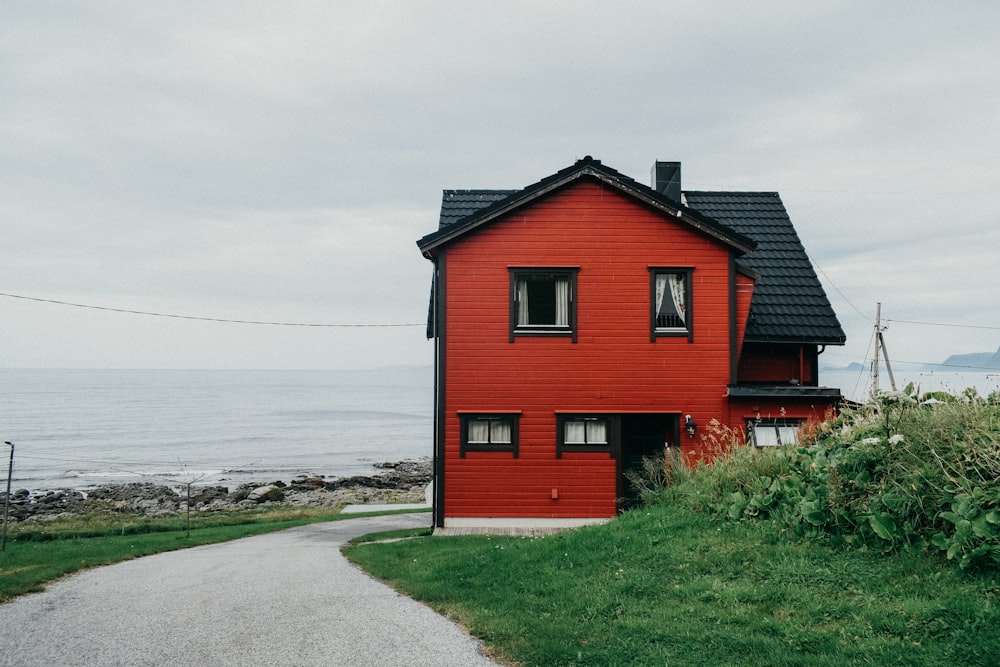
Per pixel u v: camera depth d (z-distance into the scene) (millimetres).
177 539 21031
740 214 21844
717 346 17688
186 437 85312
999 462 7934
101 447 74375
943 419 8992
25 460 63875
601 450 17500
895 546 8320
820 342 18656
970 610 6570
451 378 17578
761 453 12125
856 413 11648
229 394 189125
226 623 8734
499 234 17750
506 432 17594
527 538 12984
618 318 17688
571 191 17812
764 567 8656
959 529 7629
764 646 6656
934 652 6062
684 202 22203
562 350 17625
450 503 17422
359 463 64688
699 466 13250
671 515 11383
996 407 9344
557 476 17453
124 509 39281
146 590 11039
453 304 17656
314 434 92438
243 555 15688
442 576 10547
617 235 17766
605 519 17328
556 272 17719
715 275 17797
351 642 7785
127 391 192750
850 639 6582
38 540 24719
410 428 104062
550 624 7816
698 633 7102
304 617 8891
